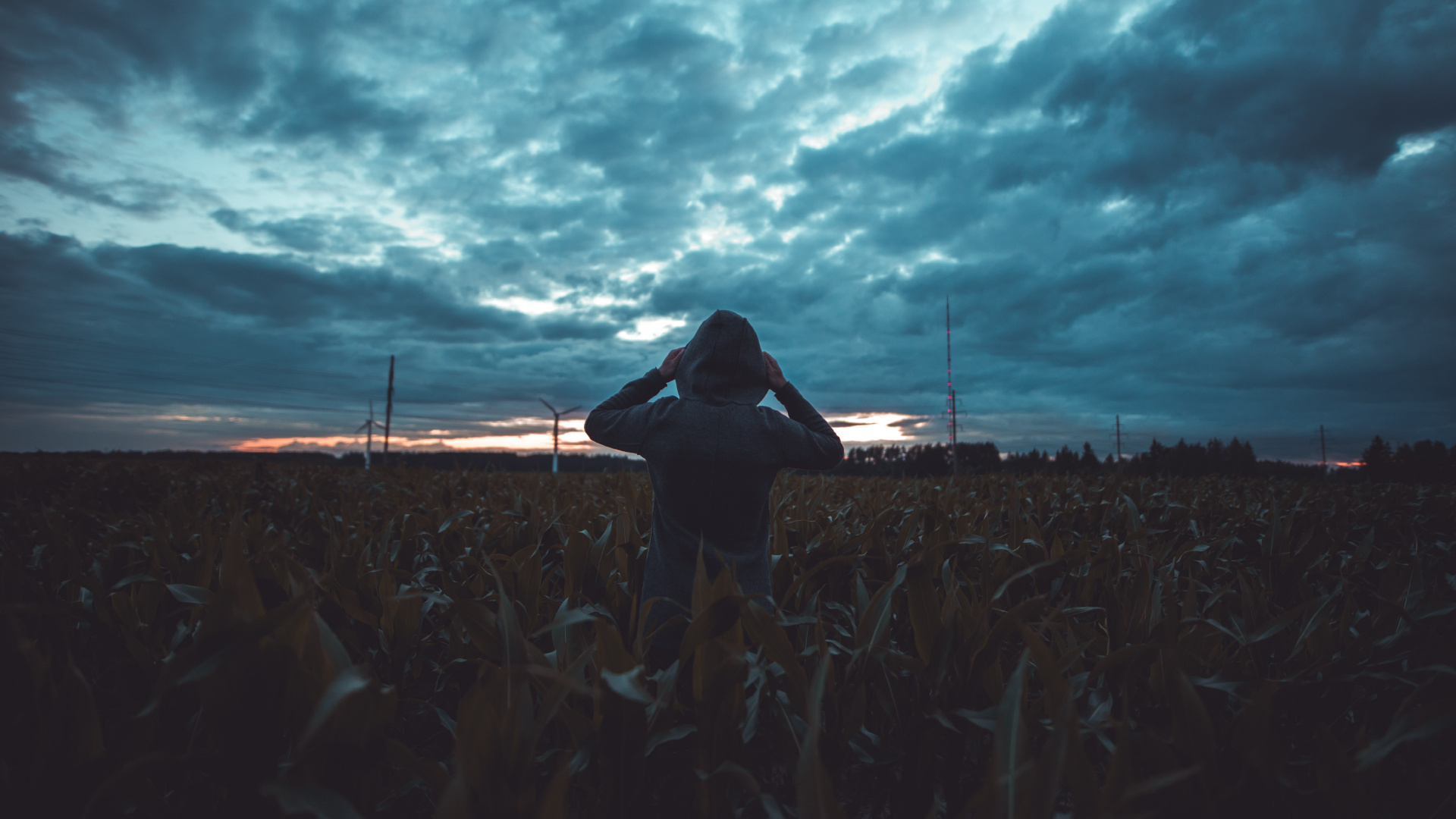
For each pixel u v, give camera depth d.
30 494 5.76
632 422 2.15
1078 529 5.07
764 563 2.16
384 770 1.88
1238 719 1.32
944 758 1.70
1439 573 2.44
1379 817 1.54
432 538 3.57
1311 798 1.30
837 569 3.00
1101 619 2.46
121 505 6.02
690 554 2.06
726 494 2.05
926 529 4.05
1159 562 3.05
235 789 1.16
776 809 1.21
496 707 1.26
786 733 1.50
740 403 2.16
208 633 1.15
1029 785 0.92
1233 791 1.23
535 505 3.80
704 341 2.20
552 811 0.99
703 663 1.40
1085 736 1.57
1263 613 2.13
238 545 1.21
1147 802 1.29
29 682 1.57
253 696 1.16
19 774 1.28
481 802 1.15
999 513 4.95
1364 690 1.97
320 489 6.50
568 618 1.38
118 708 1.96
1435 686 1.70
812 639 2.17
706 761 1.37
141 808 1.34
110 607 2.23
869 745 1.62
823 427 2.31
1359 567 2.90
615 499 4.64
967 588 2.62
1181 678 1.31
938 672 1.63
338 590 2.31
